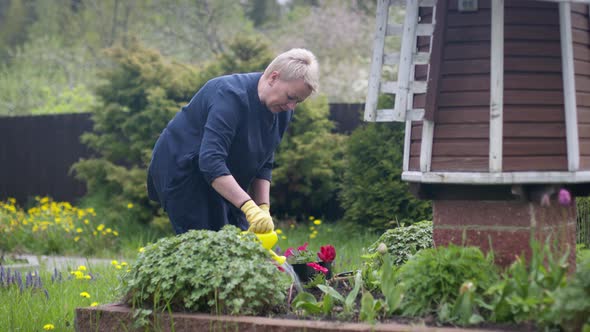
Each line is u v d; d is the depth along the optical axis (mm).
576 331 3000
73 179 15195
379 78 3834
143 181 11211
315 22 20031
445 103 3807
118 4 24641
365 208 9625
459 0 3768
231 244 3807
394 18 18094
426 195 4000
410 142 4176
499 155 3615
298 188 11281
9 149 16188
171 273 3689
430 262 3512
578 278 3029
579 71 3789
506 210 3820
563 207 3957
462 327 3258
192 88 11789
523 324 3260
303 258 4902
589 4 3824
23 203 16031
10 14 29078
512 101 3684
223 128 4242
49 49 24328
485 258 3729
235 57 12000
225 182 4156
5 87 23562
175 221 4609
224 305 3635
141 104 11766
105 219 11117
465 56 3775
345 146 10344
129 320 3719
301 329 3322
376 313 3502
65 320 4605
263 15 25625
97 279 6512
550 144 3688
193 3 20859
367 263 4805
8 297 5461
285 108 4426
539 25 3732
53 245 10109
